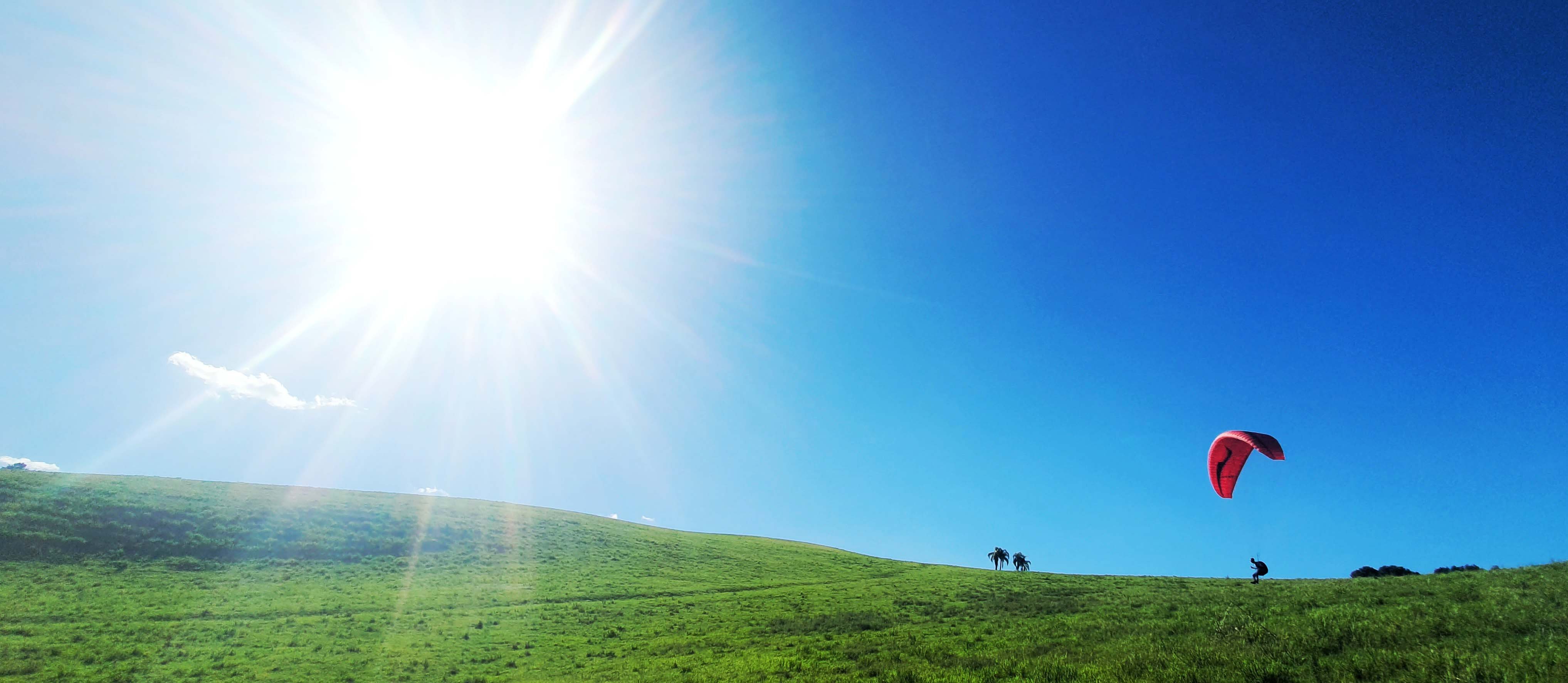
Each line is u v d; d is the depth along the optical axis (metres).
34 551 47.25
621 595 47.75
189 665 29.16
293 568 51.25
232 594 42.88
